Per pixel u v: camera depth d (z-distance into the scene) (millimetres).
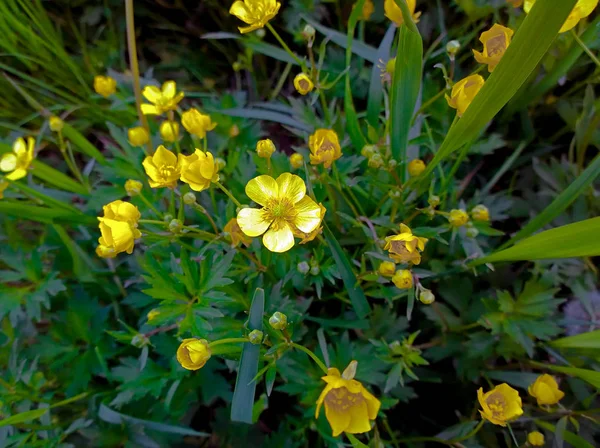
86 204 186
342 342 136
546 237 106
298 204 110
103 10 223
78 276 165
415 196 140
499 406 112
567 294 160
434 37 189
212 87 219
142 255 159
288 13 200
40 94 209
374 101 150
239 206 113
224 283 118
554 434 134
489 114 106
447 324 150
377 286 139
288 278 132
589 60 156
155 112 146
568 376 139
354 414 103
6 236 178
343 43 164
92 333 158
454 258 151
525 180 169
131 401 148
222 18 220
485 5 167
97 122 210
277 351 110
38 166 152
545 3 84
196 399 146
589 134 151
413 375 124
